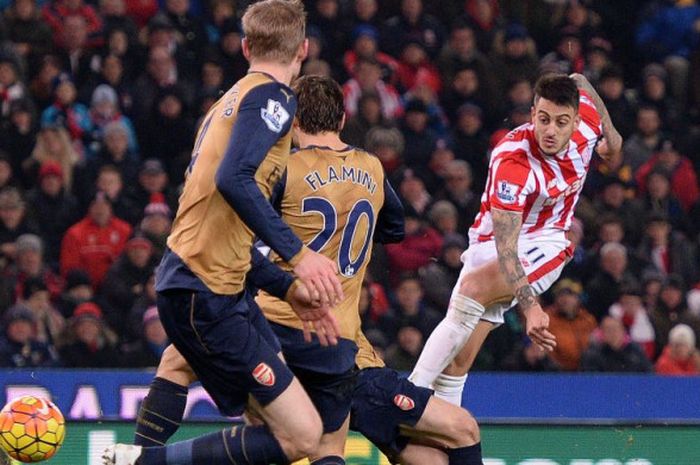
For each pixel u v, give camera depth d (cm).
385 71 4612
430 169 4369
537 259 2328
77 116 4400
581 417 3647
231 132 1848
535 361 3906
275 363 1936
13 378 3356
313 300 1864
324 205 2058
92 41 4516
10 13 4509
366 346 2286
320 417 2052
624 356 3941
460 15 4834
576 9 5019
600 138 2431
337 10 4700
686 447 2823
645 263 4303
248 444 1964
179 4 4619
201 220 1884
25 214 4134
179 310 1900
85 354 3753
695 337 4141
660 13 5166
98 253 4041
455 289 2366
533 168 2272
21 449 2081
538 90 2244
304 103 2097
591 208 4394
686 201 4625
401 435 2241
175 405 2159
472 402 3609
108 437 2730
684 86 4969
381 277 4041
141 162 4309
